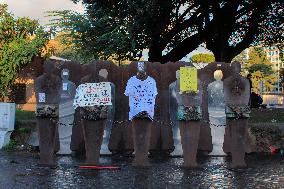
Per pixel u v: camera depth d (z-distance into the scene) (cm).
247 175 722
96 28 1855
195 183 644
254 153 1075
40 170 756
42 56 2452
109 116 1007
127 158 952
